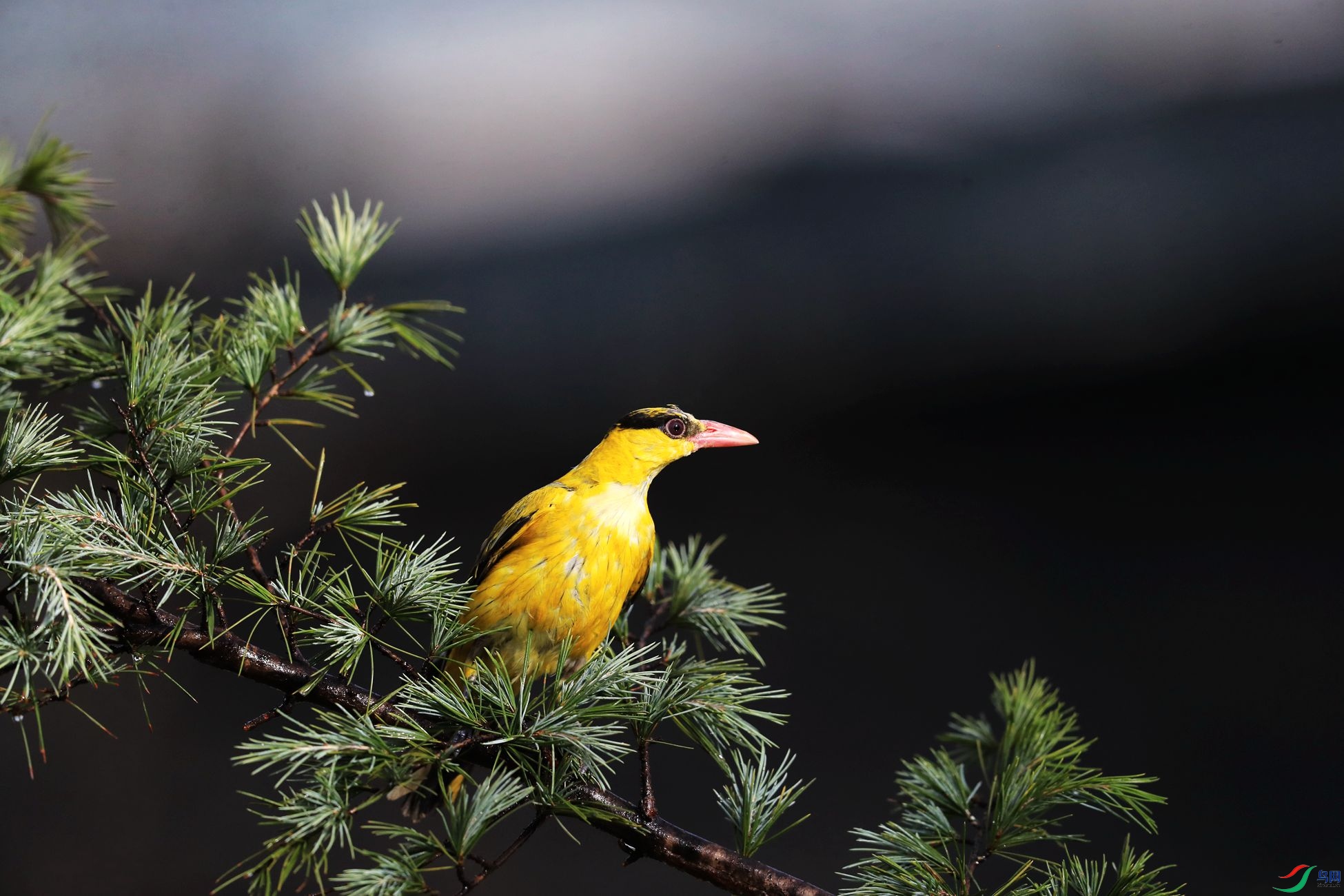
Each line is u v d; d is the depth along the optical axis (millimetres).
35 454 7629
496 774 7633
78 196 7738
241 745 7605
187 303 7703
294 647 7652
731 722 7660
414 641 7645
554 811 7625
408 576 7645
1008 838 7660
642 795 7664
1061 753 7672
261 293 7711
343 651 7633
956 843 7664
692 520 11742
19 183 7727
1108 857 8141
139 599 7641
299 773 7621
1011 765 7672
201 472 7645
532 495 7809
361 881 7602
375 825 7609
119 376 7668
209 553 7633
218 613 7645
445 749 7625
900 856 7652
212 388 7672
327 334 7707
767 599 7758
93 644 7602
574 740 7625
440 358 7727
